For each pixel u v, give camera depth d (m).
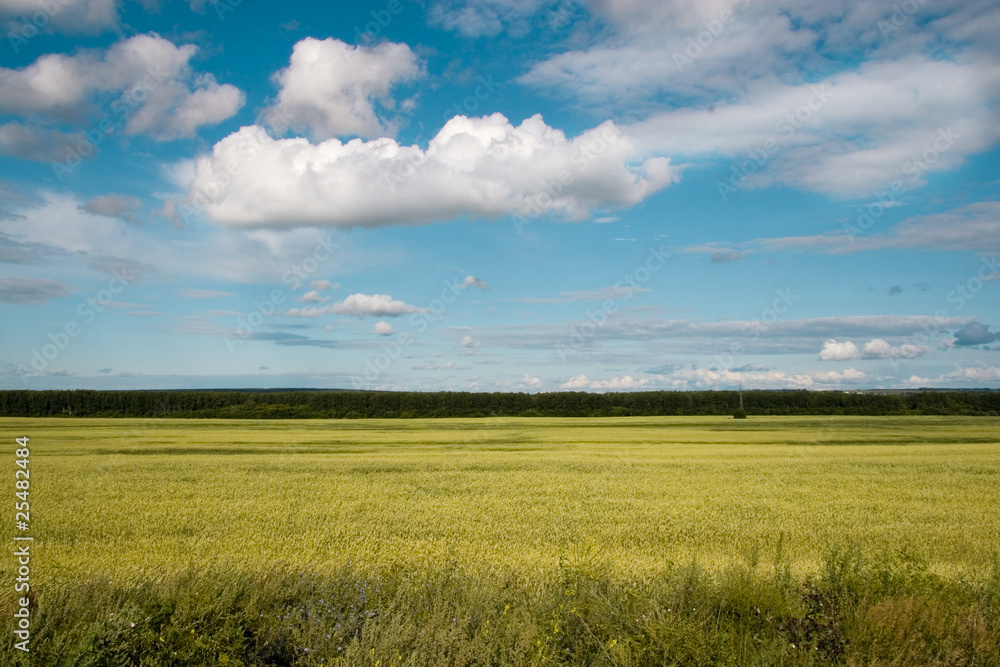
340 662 4.88
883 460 30.12
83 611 5.76
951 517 16.50
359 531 14.18
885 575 6.83
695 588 6.46
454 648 5.07
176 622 5.27
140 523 14.78
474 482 22.52
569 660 5.18
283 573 6.85
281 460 28.84
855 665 5.08
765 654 4.94
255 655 5.28
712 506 17.91
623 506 17.78
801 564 10.08
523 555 11.32
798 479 23.72
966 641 5.47
